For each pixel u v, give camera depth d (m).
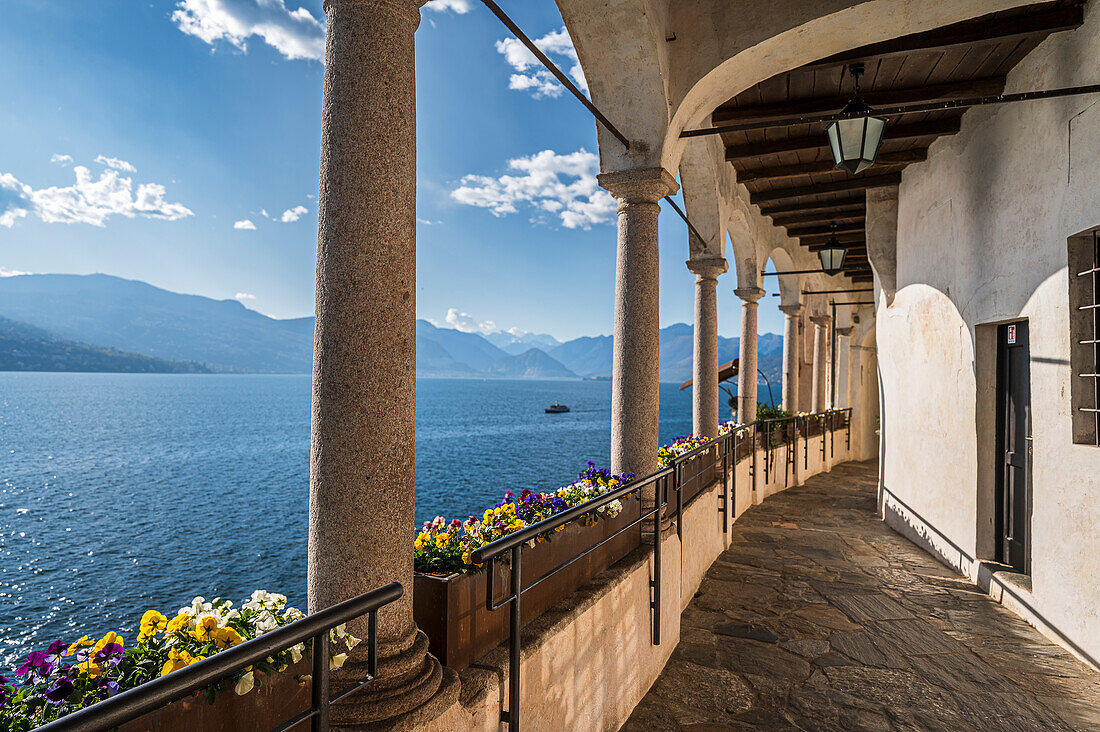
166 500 36.31
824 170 7.45
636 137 4.42
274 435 79.31
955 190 6.43
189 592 19.59
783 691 3.77
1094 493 4.15
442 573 2.28
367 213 1.87
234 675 1.47
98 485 41.72
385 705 1.75
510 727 2.24
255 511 32.81
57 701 1.29
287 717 1.62
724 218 7.10
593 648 3.05
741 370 9.36
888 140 6.89
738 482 8.74
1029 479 5.33
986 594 5.57
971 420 6.02
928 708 3.58
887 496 8.47
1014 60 5.11
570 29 4.27
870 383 16.41
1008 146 5.32
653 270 4.42
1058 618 4.50
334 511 1.84
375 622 1.72
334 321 1.86
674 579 4.44
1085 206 4.25
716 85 4.62
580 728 2.90
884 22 4.14
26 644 15.16
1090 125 4.18
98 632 16.09
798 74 5.27
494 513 2.91
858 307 15.91
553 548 2.95
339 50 1.91
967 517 6.06
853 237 11.25
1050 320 4.67
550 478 37.75
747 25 4.31
